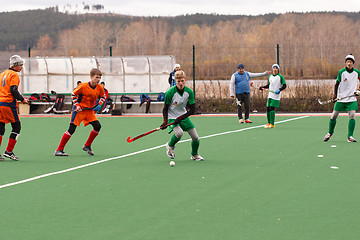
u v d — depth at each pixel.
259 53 90.50
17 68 13.38
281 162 12.93
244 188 9.96
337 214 8.13
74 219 7.95
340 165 12.45
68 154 14.59
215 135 18.94
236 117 27.42
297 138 17.92
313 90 32.03
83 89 14.00
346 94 16.62
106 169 12.11
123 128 22.06
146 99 30.34
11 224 7.71
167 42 119.38
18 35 129.00
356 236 7.08
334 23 106.06
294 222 7.72
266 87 21.88
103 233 7.27
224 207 8.58
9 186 10.27
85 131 20.83
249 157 13.77
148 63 31.73
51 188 10.08
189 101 13.00
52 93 30.50
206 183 10.45
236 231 7.31
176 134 13.05
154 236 7.12
